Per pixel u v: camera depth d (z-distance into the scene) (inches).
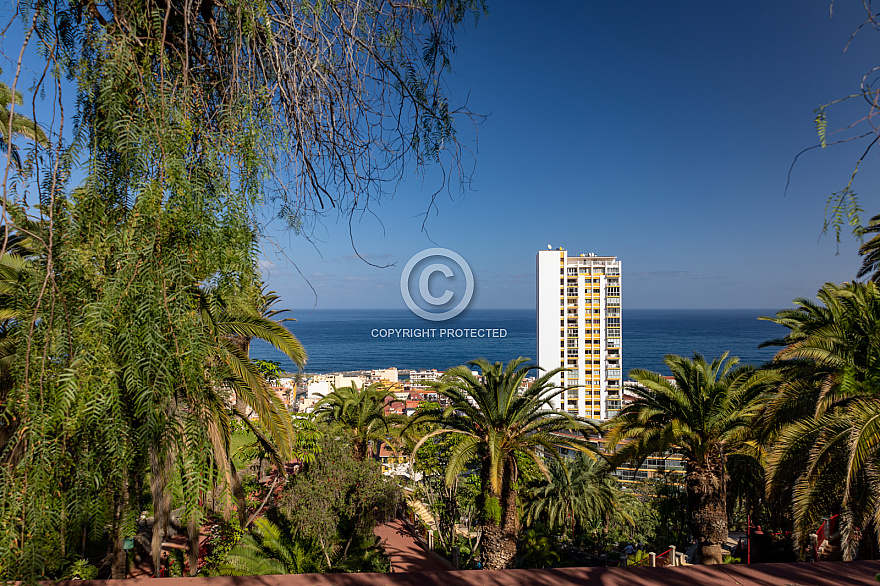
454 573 95.7
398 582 93.0
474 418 478.9
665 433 430.9
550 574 97.1
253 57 70.0
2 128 50.5
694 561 617.9
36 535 56.8
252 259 68.0
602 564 780.0
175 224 61.0
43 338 57.3
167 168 60.0
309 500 493.0
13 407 56.7
